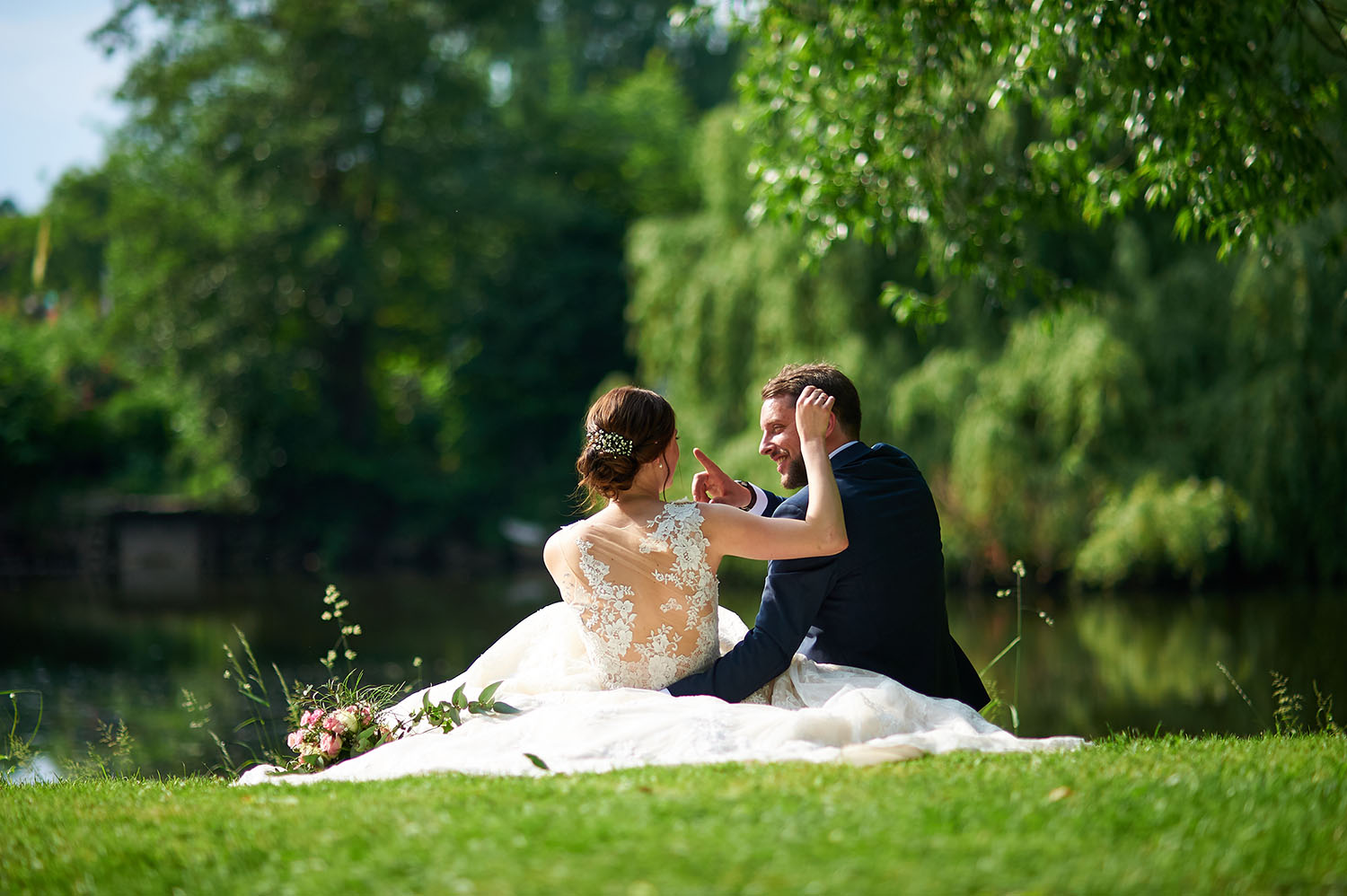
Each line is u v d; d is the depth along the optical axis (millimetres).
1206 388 17891
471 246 34406
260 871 2857
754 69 9039
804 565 4141
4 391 30344
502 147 34031
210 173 31266
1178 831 2834
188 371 31531
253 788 3879
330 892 2625
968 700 4719
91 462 31906
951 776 3369
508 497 34750
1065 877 2518
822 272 19078
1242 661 12680
